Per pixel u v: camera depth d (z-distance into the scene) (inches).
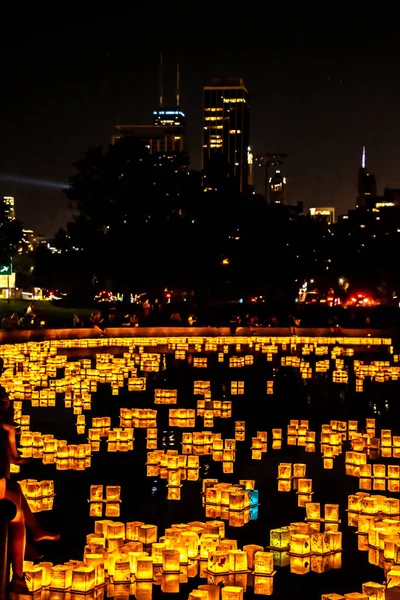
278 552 445.7
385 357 1919.3
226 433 866.8
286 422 953.5
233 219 3262.8
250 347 2153.1
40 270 3336.6
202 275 3280.0
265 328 2534.5
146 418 914.1
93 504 551.8
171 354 1921.8
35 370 1421.0
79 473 652.7
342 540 481.1
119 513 534.9
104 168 3169.3
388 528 448.8
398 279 3863.2
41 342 1979.6
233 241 3336.6
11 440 350.3
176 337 2324.1
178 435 846.5
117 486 561.9
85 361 1465.3
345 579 414.9
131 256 3142.2
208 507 534.9
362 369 1512.1
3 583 299.7
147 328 2420.0
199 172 3297.2
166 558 397.4
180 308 3149.6
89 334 2269.9
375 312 3142.2
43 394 1065.5
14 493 316.2
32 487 544.1
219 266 3341.5
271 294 3526.1
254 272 3366.1
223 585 392.8
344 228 4055.1
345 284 4365.2
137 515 531.2
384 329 2578.7
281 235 3415.4
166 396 1124.5
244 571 395.5
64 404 1058.7
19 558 319.9
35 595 365.4
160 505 556.7
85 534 487.2
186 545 410.3
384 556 425.7
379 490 615.5
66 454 676.7
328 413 1028.5
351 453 691.4
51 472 655.1
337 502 576.4
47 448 697.0
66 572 371.6
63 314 3068.4
